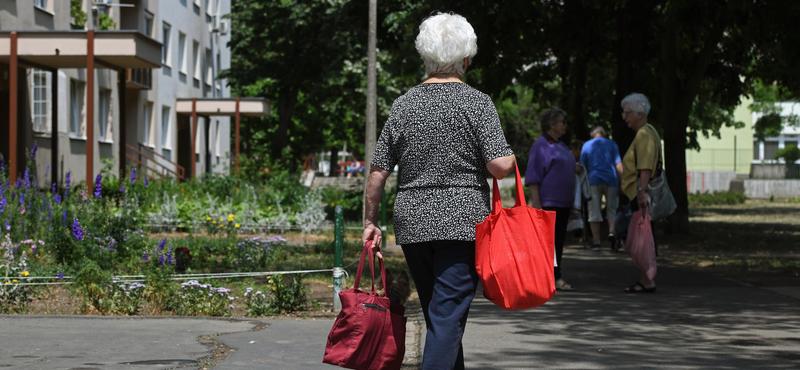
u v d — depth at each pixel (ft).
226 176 125.29
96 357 27.04
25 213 60.08
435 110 19.31
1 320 35.73
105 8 144.15
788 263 61.05
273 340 31.42
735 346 29.89
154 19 163.94
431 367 18.63
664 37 95.20
